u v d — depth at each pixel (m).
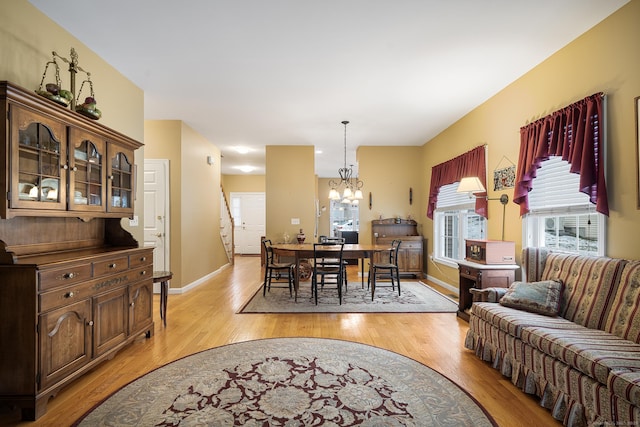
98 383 2.34
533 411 2.02
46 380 1.97
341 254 4.51
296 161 6.88
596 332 2.14
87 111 2.57
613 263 2.35
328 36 2.92
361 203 6.87
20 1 2.38
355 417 1.94
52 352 2.01
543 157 3.19
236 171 10.80
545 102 3.29
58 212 2.25
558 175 3.18
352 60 3.34
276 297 4.92
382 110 4.79
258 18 2.66
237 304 4.51
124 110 3.69
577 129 2.76
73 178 2.38
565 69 3.03
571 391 1.86
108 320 2.54
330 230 11.59
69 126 2.35
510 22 2.69
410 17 2.63
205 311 4.17
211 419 1.91
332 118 5.13
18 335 1.90
